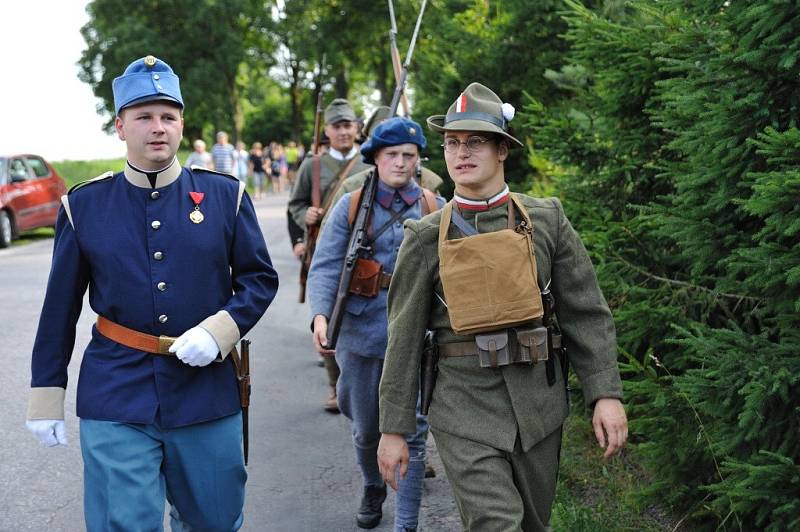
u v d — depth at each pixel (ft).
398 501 11.78
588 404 9.10
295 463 15.65
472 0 28.30
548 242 9.05
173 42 138.92
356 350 12.51
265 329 26.68
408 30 97.35
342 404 12.96
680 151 13.50
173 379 9.12
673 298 12.77
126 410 8.93
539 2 23.72
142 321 9.12
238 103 143.23
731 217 11.22
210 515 9.47
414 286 9.14
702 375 10.24
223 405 9.37
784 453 9.90
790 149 9.60
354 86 150.51
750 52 10.25
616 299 13.89
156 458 9.04
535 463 8.95
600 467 14.21
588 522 11.87
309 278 13.11
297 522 13.23
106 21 140.05
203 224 9.39
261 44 144.66
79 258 9.23
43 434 9.09
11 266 40.29
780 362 9.91
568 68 19.60
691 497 11.86
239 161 94.12
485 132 8.91
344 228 12.98
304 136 203.10
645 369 11.76
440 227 9.07
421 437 11.76
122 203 9.27
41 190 51.72
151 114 9.12
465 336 8.93
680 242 11.66
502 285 8.66
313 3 121.08
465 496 8.62
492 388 8.84
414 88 29.25
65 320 9.21
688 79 11.57
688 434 11.39
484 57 25.45
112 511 8.62
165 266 9.20
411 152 12.56
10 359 22.50
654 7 12.89
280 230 54.65
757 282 10.03
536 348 8.76
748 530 10.84
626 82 13.97
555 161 15.60
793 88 10.75
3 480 14.55
